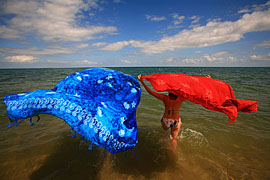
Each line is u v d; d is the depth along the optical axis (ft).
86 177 7.79
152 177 7.90
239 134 12.30
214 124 14.32
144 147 10.66
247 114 16.76
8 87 32.35
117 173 8.15
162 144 11.02
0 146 10.08
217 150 10.23
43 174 7.84
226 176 7.89
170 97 10.03
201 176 7.95
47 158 9.09
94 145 10.61
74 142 10.89
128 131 6.66
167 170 8.43
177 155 9.75
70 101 6.35
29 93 6.51
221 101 9.11
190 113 17.43
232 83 41.81
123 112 6.95
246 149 10.29
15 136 11.48
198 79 9.68
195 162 9.05
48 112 6.18
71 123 6.11
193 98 9.11
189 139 11.64
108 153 9.68
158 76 9.57
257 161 9.05
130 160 9.26
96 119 6.19
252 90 30.07
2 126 13.09
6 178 7.44
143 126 13.97
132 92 7.66
